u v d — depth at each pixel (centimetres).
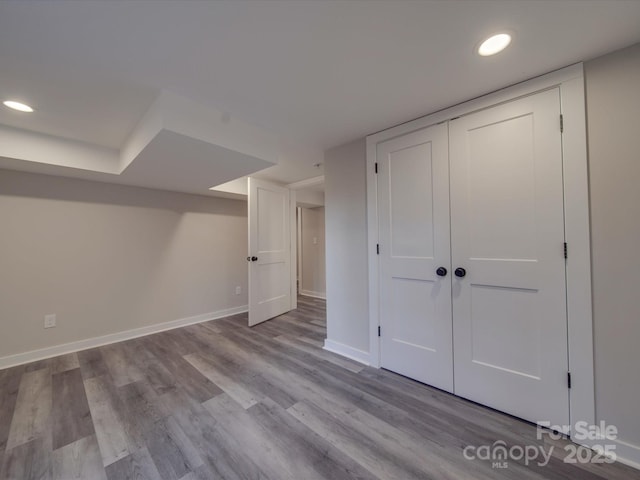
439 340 193
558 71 146
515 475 124
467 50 130
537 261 153
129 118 197
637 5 104
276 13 107
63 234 271
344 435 151
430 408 173
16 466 132
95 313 289
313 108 185
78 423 163
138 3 101
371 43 125
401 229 212
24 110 184
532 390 156
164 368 234
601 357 136
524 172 157
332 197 262
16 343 245
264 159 217
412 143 204
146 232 327
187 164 226
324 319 382
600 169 136
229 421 163
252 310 352
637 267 128
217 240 397
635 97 128
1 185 241
